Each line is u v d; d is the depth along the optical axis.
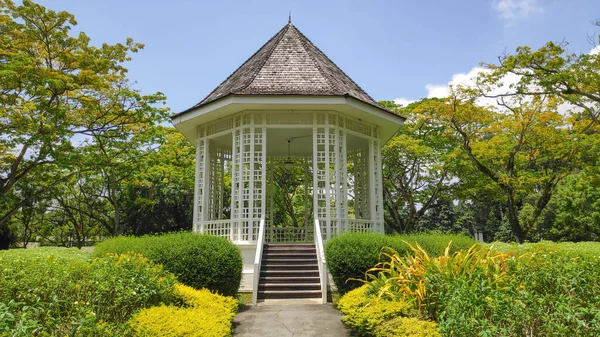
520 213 32.94
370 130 15.14
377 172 15.16
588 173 18.36
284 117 13.56
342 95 12.74
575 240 31.78
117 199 27.48
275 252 12.42
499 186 20.02
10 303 3.67
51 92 16.77
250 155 13.18
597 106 17.77
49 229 31.19
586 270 5.48
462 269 6.13
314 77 13.98
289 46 15.59
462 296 4.84
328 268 10.16
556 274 5.25
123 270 5.88
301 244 12.73
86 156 19.09
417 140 22.53
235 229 13.32
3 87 15.22
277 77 13.90
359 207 17.08
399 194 26.25
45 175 19.66
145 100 19.03
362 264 9.59
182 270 8.82
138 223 28.52
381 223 14.88
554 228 31.69
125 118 19.19
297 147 17.64
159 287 6.02
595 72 15.08
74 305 4.66
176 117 14.77
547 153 19.50
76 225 28.92
